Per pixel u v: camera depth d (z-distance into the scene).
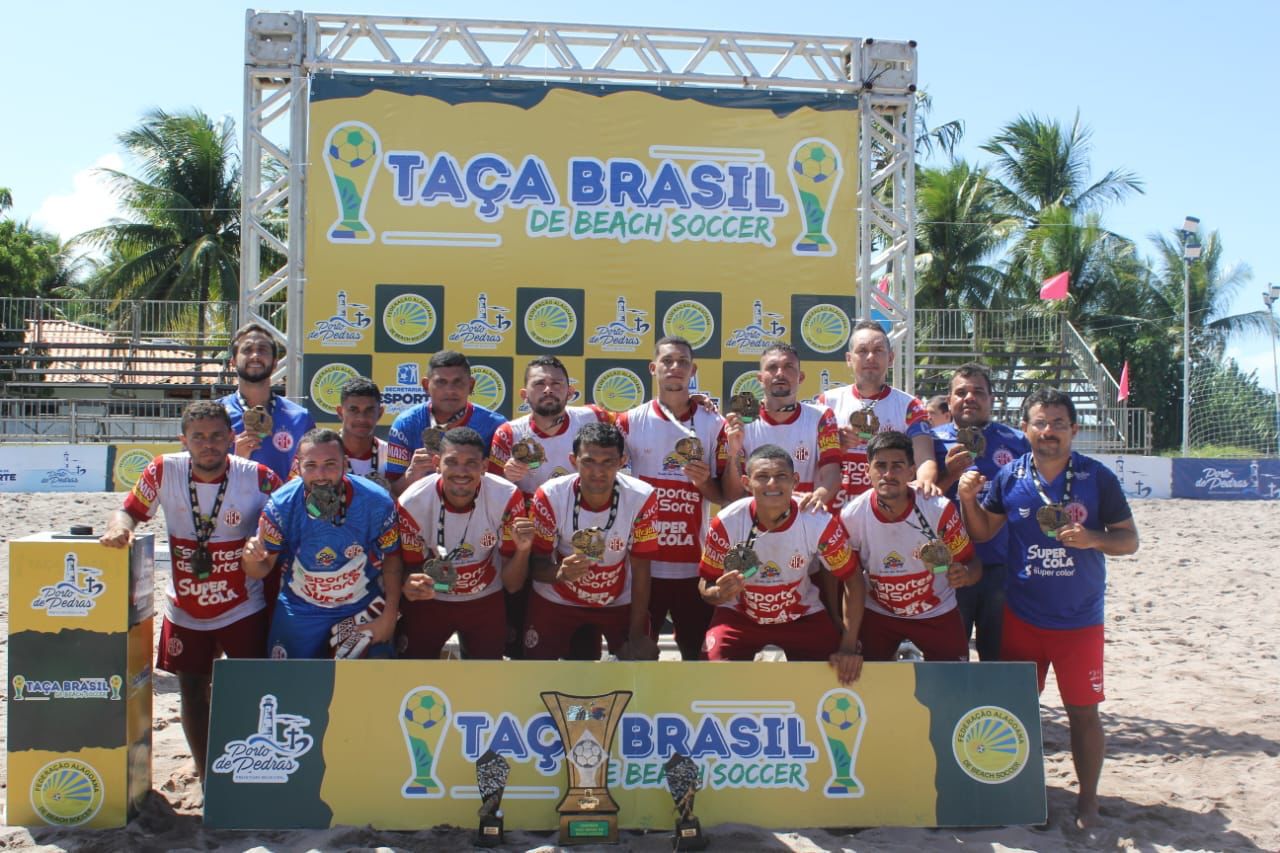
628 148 8.70
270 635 5.14
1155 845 4.79
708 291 8.77
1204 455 28.03
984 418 6.29
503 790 4.73
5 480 18.94
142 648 4.93
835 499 6.10
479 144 8.60
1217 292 37.00
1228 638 9.52
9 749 4.69
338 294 8.53
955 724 4.96
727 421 5.95
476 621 5.52
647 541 5.42
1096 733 5.11
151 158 33.94
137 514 4.96
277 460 6.27
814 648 5.46
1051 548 5.13
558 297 8.66
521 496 5.38
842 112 8.90
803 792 4.87
